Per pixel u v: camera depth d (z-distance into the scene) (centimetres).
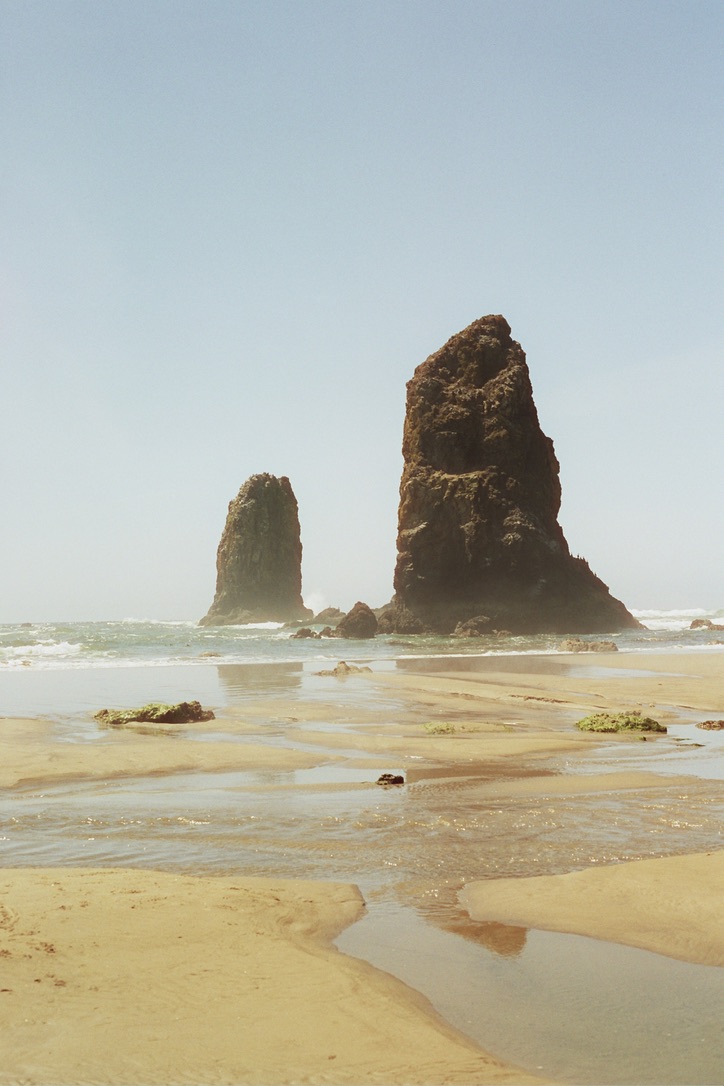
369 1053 538
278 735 2097
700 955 725
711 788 1438
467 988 659
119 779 1546
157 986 628
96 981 633
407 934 775
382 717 2462
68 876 909
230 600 13312
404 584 8575
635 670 4353
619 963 710
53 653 6019
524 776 1565
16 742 1930
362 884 926
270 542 13538
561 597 8638
